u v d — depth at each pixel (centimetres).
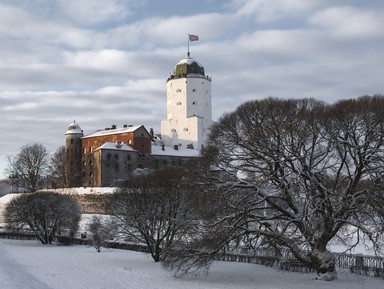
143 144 13125
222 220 3133
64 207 6750
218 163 3266
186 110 15338
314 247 3050
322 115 3027
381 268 3238
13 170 12675
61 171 13175
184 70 15600
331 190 2970
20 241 7088
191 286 3059
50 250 5675
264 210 3438
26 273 3064
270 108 3125
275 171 3069
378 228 2833
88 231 7169
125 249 5656
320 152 3086
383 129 2864
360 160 2881
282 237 3033
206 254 3206
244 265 3953
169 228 4225
